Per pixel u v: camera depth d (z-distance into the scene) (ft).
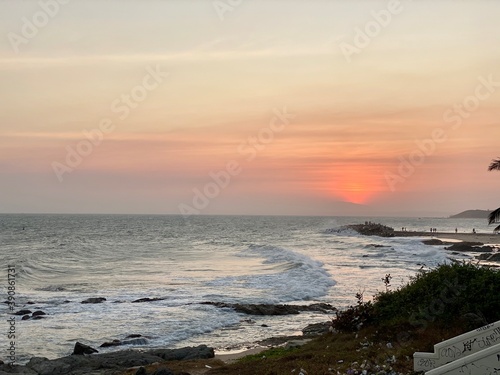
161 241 317.63
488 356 33.76
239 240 343.67
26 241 290.56
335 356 45.96
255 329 86.02
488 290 47.78
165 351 66.03
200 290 123.24
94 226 517.55
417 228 633.61
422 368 39.24
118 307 101.30
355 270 170.09
